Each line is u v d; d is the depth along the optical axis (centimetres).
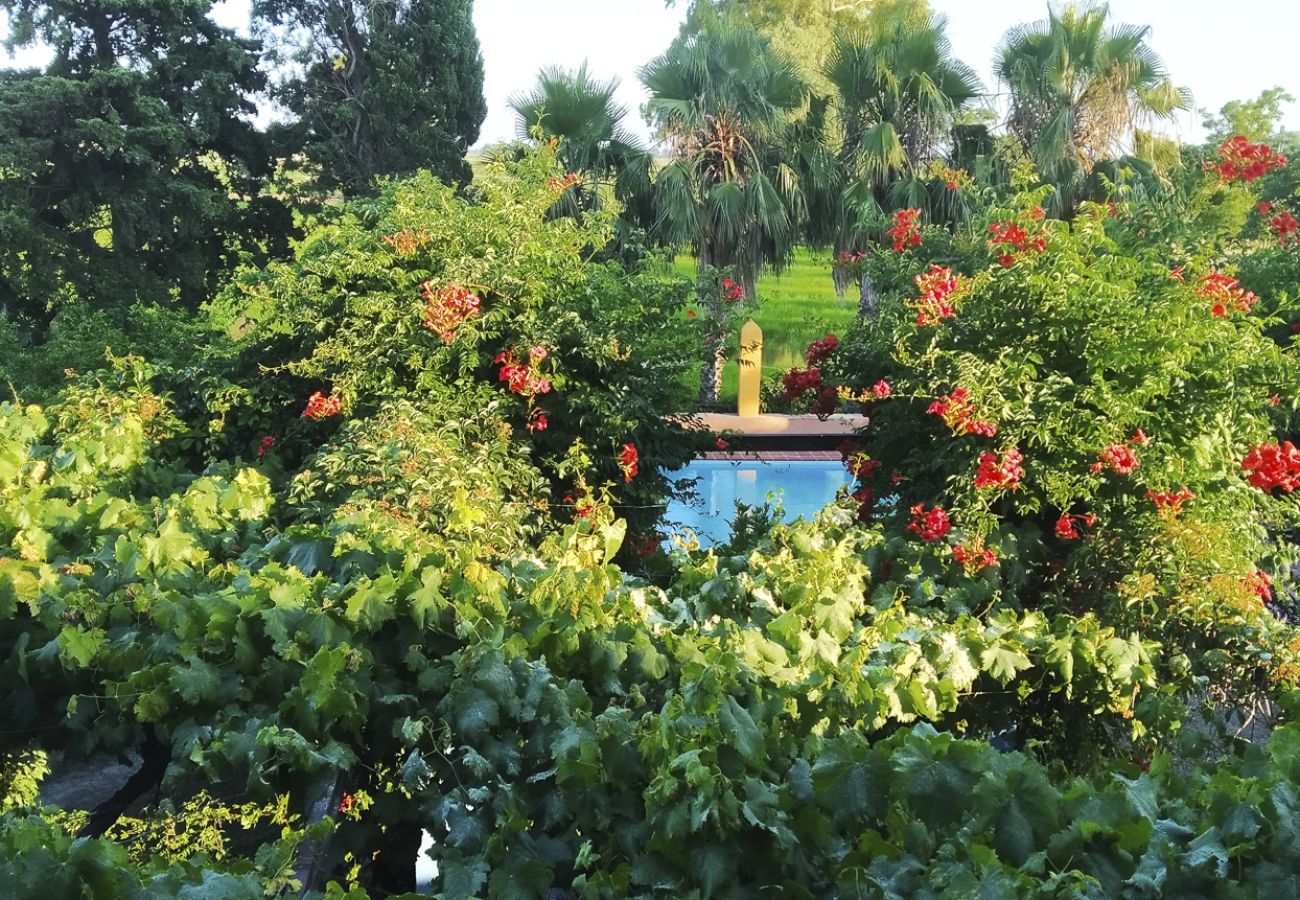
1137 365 439
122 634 290
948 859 183
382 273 615
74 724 281
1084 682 335
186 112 1611
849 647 320
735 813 197
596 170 1278
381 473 443
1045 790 192
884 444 520
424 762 248
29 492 404
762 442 1106
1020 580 437
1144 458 427
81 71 1612
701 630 319
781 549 398
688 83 1264
